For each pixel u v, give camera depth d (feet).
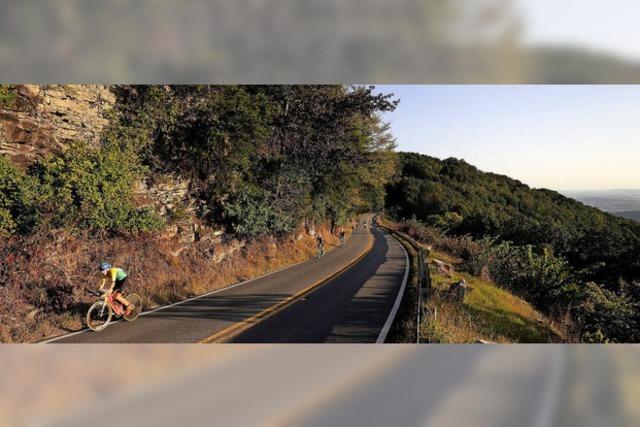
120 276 32.09
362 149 104.94
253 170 71.56
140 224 46.85
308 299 41.06
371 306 37.86
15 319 29.12
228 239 62.64
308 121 83.82
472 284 52.70
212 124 58.23
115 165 44.91
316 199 96.17
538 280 64.54
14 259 33.78
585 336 44.16
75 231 40.57
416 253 89.97
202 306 38.04
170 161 57.06
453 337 28.48
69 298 34.37
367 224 227.40
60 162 40.73
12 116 39.75
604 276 104.37
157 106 55.26
